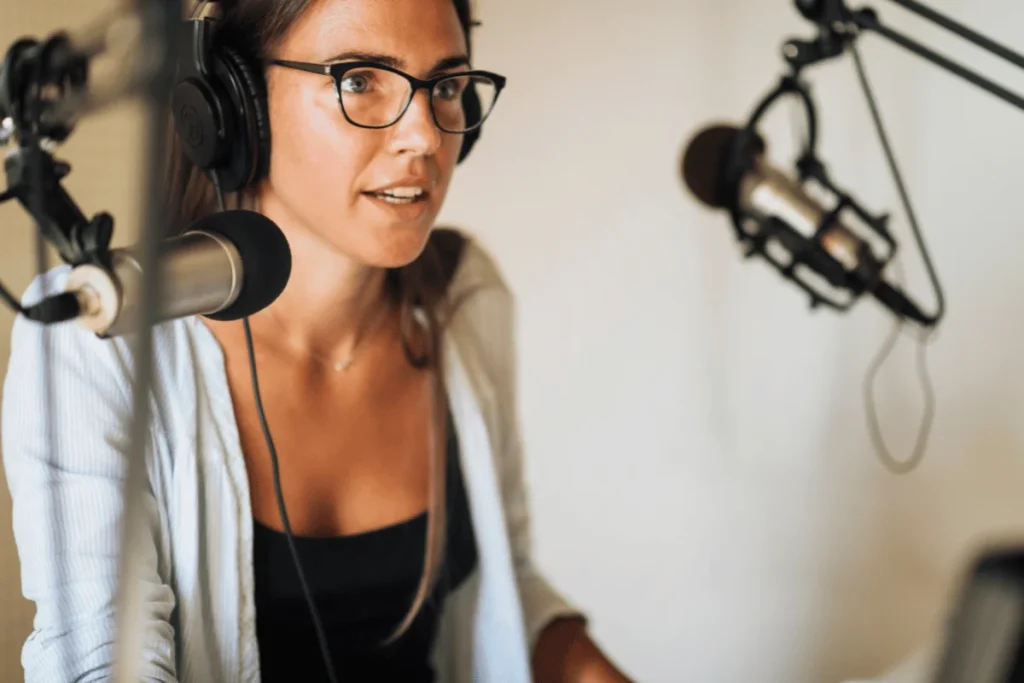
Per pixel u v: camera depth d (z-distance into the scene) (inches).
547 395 71.4
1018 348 66.9
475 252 50.9
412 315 44.8
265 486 39.6
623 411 72.1
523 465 51.4
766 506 72.4
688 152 46.6
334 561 40.6
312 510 40.7
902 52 65.7
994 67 64.5
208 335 38.5
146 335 13.1
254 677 38.4
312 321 40.1
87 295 20.4
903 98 66.1
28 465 34.2
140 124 12.5
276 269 22.0
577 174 69.6
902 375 69.4
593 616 73.0
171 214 37.0
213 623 37.7
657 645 72.8
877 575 71.2
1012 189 65.5
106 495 34.1
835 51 41.5
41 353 35.0
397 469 43.0
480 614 45.5
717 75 68.7
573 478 72.3
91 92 21.0
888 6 65.2
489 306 50.4
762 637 72.4
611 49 68.4
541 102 68.5
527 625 46.4
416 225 35.7
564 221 70.0
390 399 43.3
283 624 39.8
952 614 10.6
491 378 49.7
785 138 68.3
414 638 43.1
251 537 38.3
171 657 33.6
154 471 36.8
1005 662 10.0
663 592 73.0
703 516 72.7
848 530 71.7
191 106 31.8
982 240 66.4
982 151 65.6
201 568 37.4
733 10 67.9
